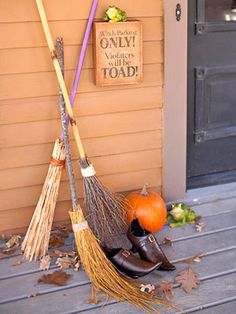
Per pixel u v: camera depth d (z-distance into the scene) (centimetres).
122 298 250
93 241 260
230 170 354
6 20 270
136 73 288
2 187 294
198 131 338
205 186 345
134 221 283
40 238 282
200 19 316
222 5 320
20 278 269
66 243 298
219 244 295
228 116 344
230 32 327
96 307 246
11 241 297
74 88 279
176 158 321
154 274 269
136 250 279
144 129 310
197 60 325
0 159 289
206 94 334
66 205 308
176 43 299
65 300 252
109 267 259
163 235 305
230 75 336
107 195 281
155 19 293
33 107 286
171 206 325
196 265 276
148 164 318
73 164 301
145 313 241
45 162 297
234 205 338
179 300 249
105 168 310
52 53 262
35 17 274
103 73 283
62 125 272
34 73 281
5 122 284
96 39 276
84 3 279
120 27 278
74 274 270
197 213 331
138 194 302
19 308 247
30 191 300
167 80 304
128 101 301
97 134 302
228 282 262
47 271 274
